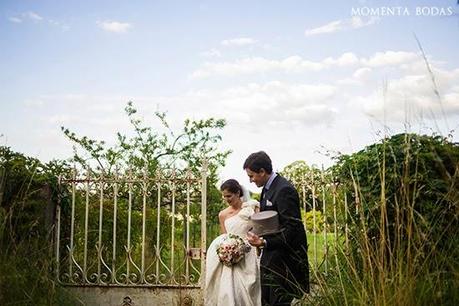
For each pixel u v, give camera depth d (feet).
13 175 18.72
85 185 20.77
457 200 12.54
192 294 20.29
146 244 24.34
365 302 11.75
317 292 14.23
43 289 17.20
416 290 11.48
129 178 20.83
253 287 17.79
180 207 24.57
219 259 18.19
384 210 12.32
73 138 31.55
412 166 15.11
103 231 22.07
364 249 12.99
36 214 19.44
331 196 18.29
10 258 16.07
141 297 20.34
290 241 14.90
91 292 20.34
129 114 33.01
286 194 15.23
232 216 19.16
